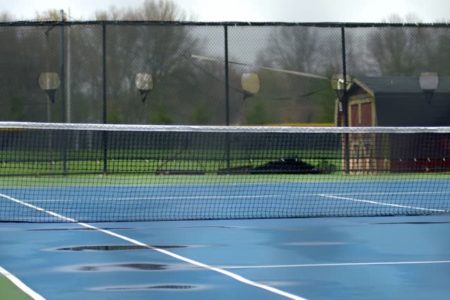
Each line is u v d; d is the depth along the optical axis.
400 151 19.92
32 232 9.77
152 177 18.84
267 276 6.81
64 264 7.44
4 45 19.47
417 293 6.09
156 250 8.30
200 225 10.52
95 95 19.61
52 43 19.55
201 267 7.27
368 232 9.73
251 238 9.22
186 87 19.92
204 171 18.34
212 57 19.98
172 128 12.73
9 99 19.47
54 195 15.13
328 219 11.20
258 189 16.47
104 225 10.53
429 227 10.21
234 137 19.44
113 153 19.09
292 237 9.30
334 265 7.38
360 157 19.44
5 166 18.80
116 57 19.66
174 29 19.89
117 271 7.06
